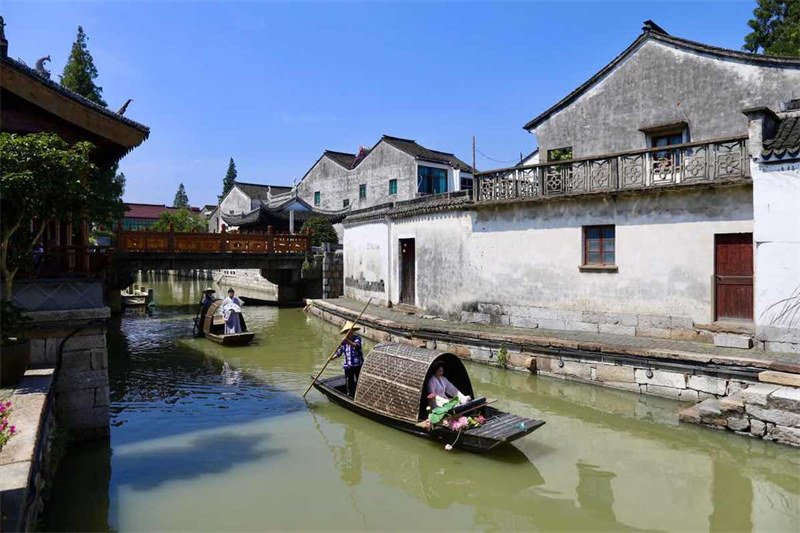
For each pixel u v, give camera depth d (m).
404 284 17.45
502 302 13.37
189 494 6.00
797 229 8.49
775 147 8.61
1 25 7.71
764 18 18.98
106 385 7.38
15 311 6.48
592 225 11.59
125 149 9.42
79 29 23.20
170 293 32.19
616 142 12.95
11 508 3.67
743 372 7.99
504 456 7.02
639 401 8.93
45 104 7.68
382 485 6.29
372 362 8.50
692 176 10.07
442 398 7.45
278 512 5.63
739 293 9.69
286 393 10.09
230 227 35.78
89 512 5.56
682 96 11.84
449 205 14.52
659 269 10.59
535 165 12.36
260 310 22.61
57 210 6.44
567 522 5.41
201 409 9.08
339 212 32.88
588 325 11.64
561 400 9.24
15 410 5.35
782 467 6.48
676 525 5.30
